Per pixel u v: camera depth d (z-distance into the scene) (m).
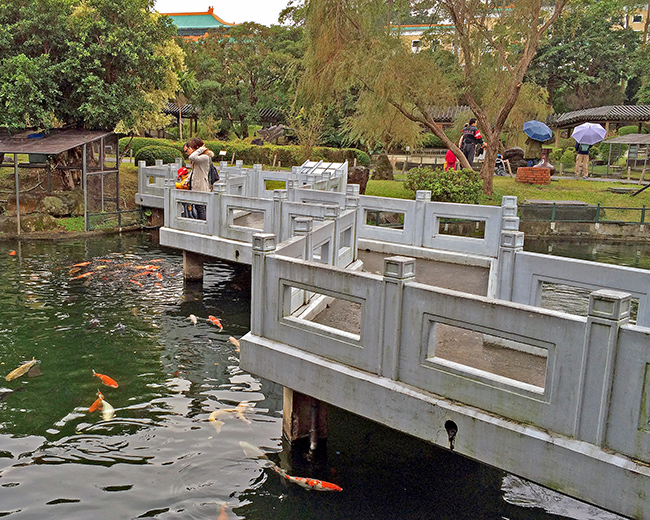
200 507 4.88
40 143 16.56
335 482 5.31
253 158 27.55
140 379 7.44
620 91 37.62
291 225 9.41
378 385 4.63
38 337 8.74
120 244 15.65
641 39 38.09
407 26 35.94
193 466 5.49
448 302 4.26
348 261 8.43
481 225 18.20
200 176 11.60
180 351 8.41
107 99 17.44
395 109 20.17
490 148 20.30
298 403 5.78
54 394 6.94
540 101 24.62
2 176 20.28
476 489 5.25
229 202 10.26
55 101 17.45
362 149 31.47
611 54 36.12
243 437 6.06
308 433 5.93
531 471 3.90
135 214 18.84
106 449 5.77
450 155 21.36
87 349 8.36
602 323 3.57
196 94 35.19
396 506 4.96
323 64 18.36
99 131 18.02
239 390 7.23
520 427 3.96
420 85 18.48
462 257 9.49
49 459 5.56
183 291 11.34
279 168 25.62
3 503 4.85
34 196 17.69
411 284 4.48
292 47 33.56
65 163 19.19
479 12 19.28
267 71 35.94
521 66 18.88
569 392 3.77
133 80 18.12
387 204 10.29
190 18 57.88
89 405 6.70
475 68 19.78
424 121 19.86
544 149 25.66
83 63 17.39
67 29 17.23
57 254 14.17
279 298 5.39
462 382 4.27
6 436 5.96
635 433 3.53
